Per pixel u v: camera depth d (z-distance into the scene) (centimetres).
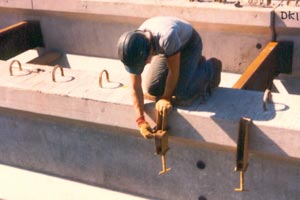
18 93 484
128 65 348
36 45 862
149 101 418
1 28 891
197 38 383
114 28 782
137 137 474
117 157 500
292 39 655
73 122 494
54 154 539
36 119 525
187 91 400
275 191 431
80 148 517
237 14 652
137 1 727
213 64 418
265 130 381
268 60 613
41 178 557
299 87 689
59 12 804
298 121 379
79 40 828
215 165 449
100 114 448
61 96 459
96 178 527
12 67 529
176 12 691
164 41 342
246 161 401
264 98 396
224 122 391
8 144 568
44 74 504
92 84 471
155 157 477
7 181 574
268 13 634
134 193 512
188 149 455
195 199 480
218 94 430
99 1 752
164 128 404
